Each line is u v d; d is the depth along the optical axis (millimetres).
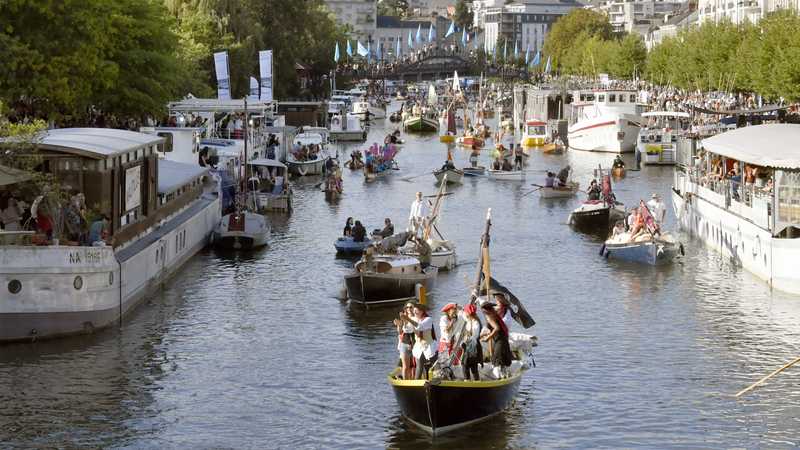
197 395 49594
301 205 111562
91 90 90188
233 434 45125
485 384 44188
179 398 49156
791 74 147750
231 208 99625
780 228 68812
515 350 49031
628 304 67250
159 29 103875
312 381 51688
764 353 56500
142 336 58156
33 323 54188
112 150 62062
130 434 44938
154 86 99812
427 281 67375
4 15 84625
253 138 131500
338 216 103562
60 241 57375
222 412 47562
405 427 45688
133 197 67250
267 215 103812
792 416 47281
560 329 61469
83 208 58688
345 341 58438
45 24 86125
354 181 134375
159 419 46594
